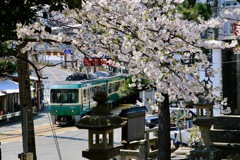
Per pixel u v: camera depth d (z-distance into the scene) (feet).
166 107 93.50
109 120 47.06
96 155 47.01
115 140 154.61
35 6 51.19
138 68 55.47
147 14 55.16
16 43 60.29
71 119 215.10
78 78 230.07
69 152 143.43
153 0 60.44
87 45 57.67
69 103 213.46
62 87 214.28
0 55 51.70
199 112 82.94
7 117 218.38
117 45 55.93
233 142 91.97
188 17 86.89
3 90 219.00
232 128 93.61
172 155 108.99
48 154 139.95
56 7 46.42
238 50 79.46
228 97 96.99
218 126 94.32
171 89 61.57
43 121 222.48
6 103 224.94
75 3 46.85
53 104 214.69
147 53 54.39
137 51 54.44
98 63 64.59
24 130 96.43
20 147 153.89
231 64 96.68
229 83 97.25
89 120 47.16
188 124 145.79
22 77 97.25
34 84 246.68
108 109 48.57
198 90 62.28
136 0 54.54
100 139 51.72
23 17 44.73
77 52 61.93
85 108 221.46
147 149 105.50
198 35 57.16
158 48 54.70
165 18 55.11
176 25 56.08
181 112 143.74
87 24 55.36
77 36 57.00
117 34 57.00
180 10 88.74
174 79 59.82
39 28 55.57
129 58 55.57
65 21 58.54
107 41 55.77
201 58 63.36
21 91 97.50
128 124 110.22
